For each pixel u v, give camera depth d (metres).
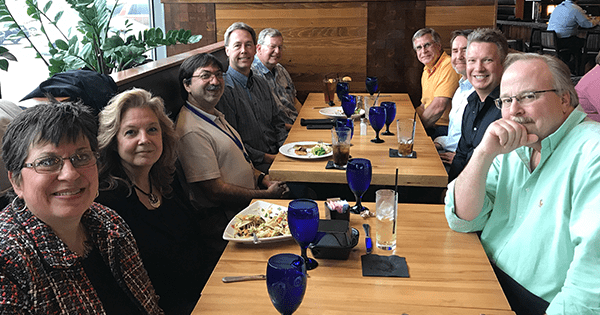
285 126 3.77
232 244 1.58
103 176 1.67
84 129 1.13
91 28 2.86
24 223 1.13
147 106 1.74
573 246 1.37
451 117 3.24
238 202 2.50
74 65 2.73
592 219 1.26
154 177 1.87
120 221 1.38
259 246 1.56
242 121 3.18
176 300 1.78
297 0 4.64
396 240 1.59
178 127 2.48
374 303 1.25
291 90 4.30
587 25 7.55
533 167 1.54
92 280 1.30
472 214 1.59
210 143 2.50
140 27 4.52
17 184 1.12
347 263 1.45
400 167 2.22
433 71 3.78
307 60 4.81
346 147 2.21
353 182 1.74
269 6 4.70
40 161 1.08
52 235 1.14
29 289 1.08
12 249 1.07
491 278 1.37
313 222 1.37
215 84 2.48
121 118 1.69
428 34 3.70
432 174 2.12
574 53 7.66
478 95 2.67
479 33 2.59
